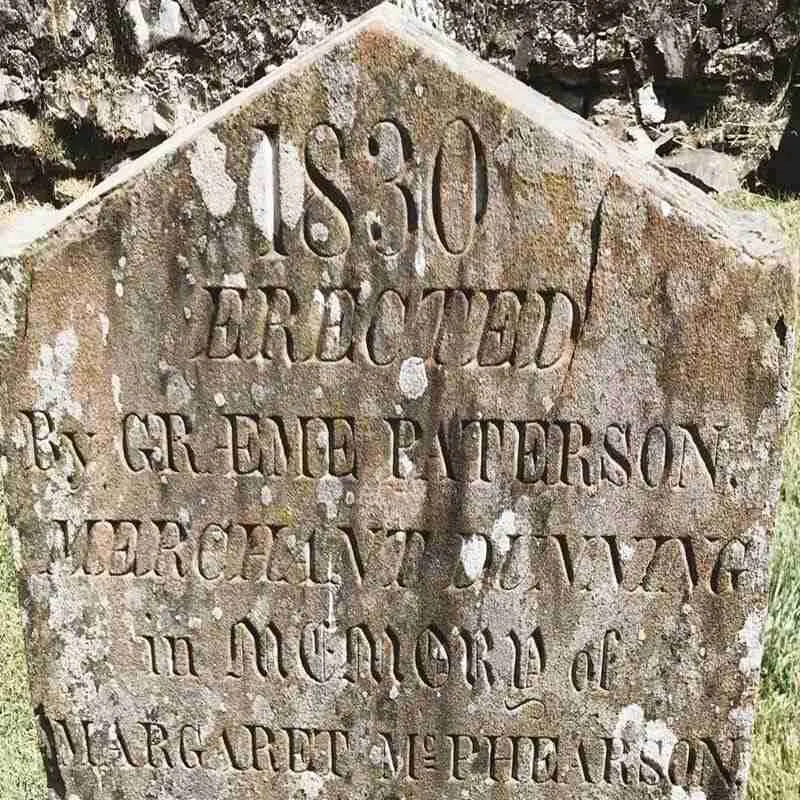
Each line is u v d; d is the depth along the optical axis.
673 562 1.39
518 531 1.39
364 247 1.31
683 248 1.29
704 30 3.36
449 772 1.49
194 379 1.36
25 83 3.39
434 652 1.45
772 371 1.32
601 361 1.33
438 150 1.27
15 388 1.37
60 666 1.47
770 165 3.44
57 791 1.53
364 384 1.35
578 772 1.48
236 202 1.30
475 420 1.36
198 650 1.46
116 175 1.35
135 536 1.42
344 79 1.26
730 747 1.45
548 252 1.30
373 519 1.40
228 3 3.32
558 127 1.27
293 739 1.49
